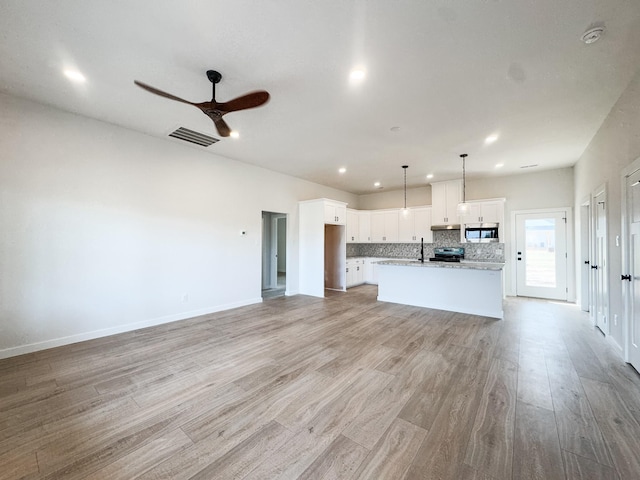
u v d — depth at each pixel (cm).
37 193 311
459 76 256
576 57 228
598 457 158
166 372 263
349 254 831
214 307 484
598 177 375
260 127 370
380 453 163
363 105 310
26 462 156
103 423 190
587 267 492
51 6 179
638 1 173
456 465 154
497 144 430
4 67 246
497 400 216
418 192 780
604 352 308
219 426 187
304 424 189
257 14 187
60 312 327
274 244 743
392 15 186
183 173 440
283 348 322
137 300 390
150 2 176
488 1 174
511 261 625
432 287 517
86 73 255
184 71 251
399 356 300
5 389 232
